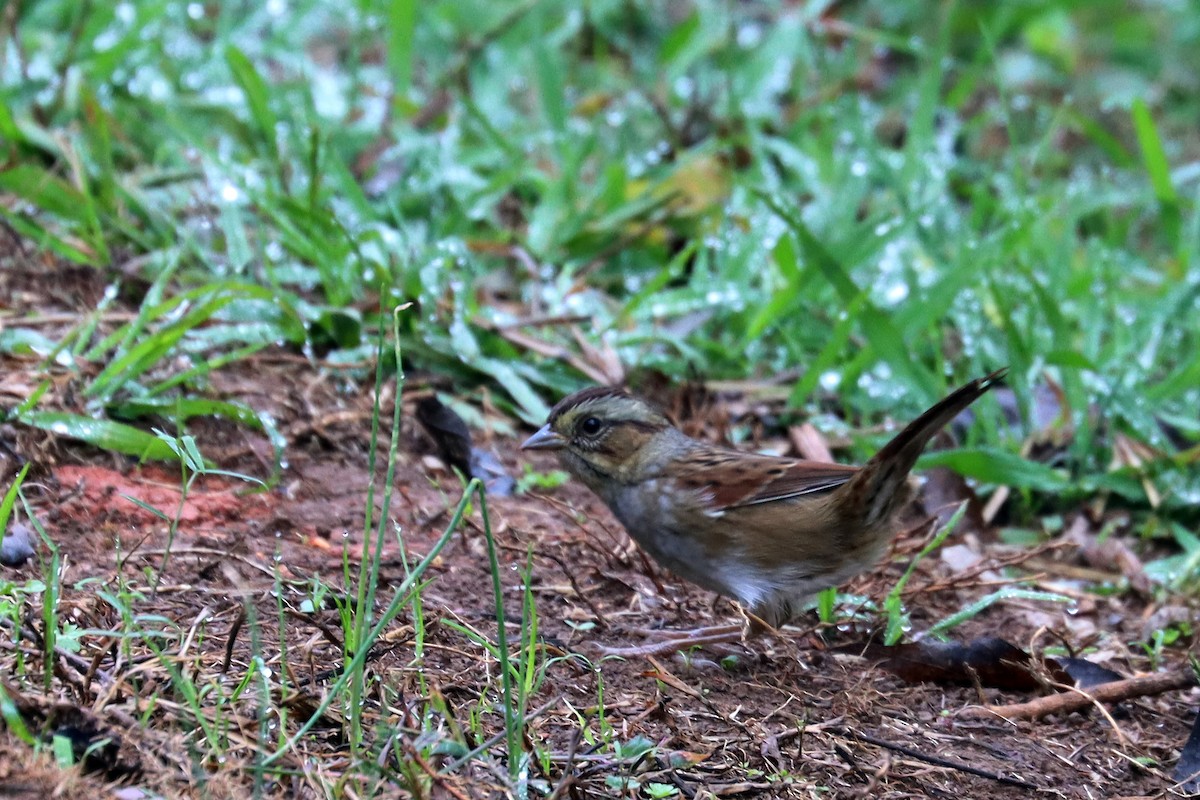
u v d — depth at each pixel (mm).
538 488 9828
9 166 10914
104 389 9016
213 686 6293
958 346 11945
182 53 14430
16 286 10312
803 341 11734
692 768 6480
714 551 8086
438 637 7340
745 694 7402
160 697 6168
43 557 7523
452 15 16250
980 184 14758
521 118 14898
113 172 11492
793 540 7953
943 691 7840
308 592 7566
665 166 13688
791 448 10641
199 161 12117
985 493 10617
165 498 8461
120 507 8219
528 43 15781
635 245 12508
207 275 10797
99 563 7609
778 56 15711
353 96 13844
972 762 7016
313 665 6695
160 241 11211
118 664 6336
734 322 11758
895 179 13453
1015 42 20188
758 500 7953
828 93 15531
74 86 12422
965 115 17359
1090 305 11938
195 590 7426
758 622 7809
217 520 8414
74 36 12852
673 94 15352
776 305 11203
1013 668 7848
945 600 9031
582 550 8906
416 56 15922
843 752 6859
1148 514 10586
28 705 5711
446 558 8469
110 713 5898
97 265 10641
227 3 14703
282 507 8750
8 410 8688
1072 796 6824
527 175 13086
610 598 8391
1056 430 11047
